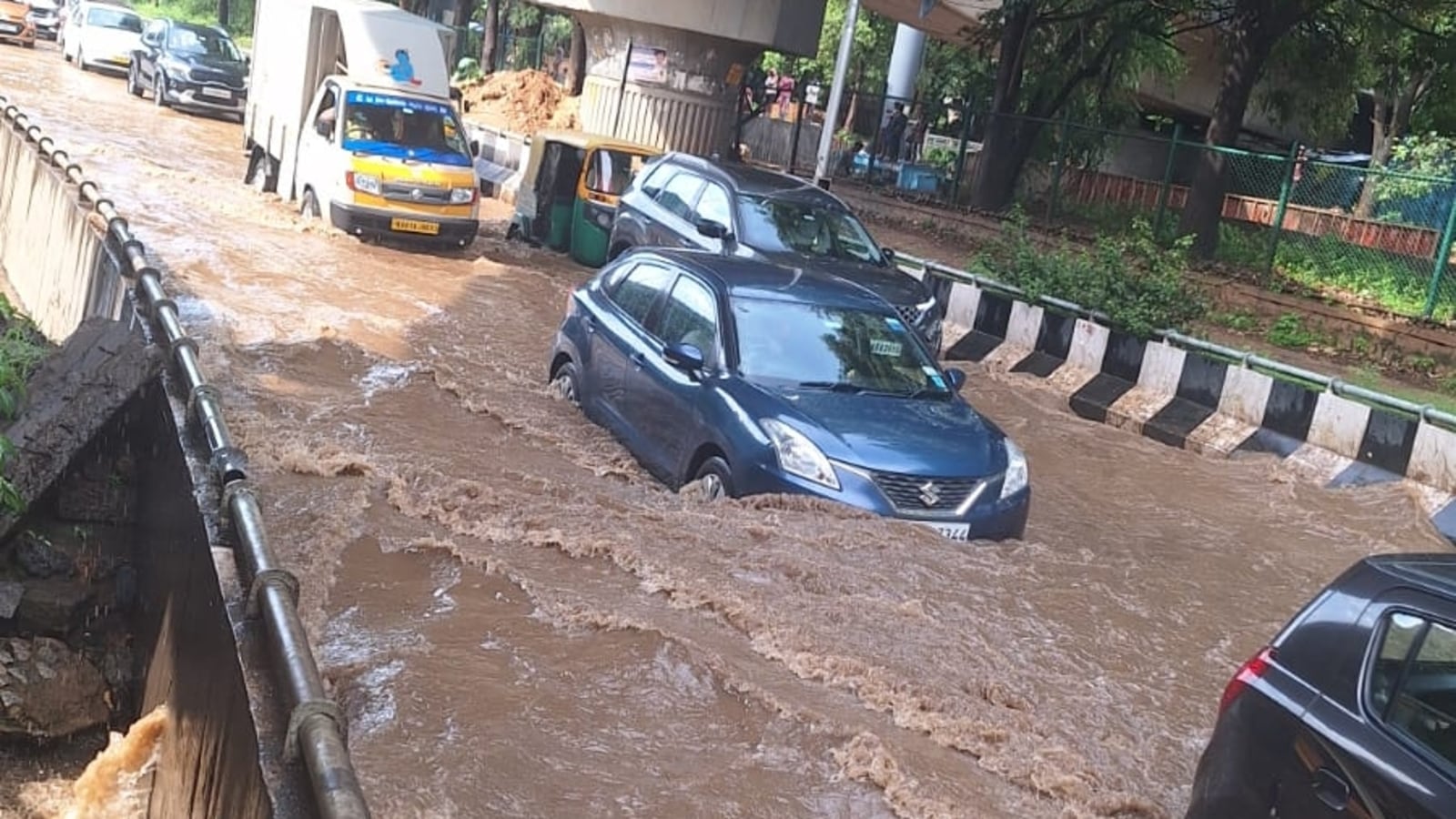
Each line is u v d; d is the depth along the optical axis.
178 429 7.78
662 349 9.34
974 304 15.85
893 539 7.78
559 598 6.64
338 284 15.09
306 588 6.54
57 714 7.84
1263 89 27.81
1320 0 22.14
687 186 15.61
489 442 9.54
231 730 5.18
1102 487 11.27
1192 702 6.64
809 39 27.64
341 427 9.41
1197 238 21.75
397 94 18.44
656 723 5.60
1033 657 6.79
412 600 6.55
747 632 6.52
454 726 5.40
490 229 21.05
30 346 11.45
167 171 21.44
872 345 9.38
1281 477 11.91
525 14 46.06
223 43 31.73
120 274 11.36
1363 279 19.70
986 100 31.23
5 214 18.25
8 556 8.58
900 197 27.44
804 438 8.17
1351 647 4.52
